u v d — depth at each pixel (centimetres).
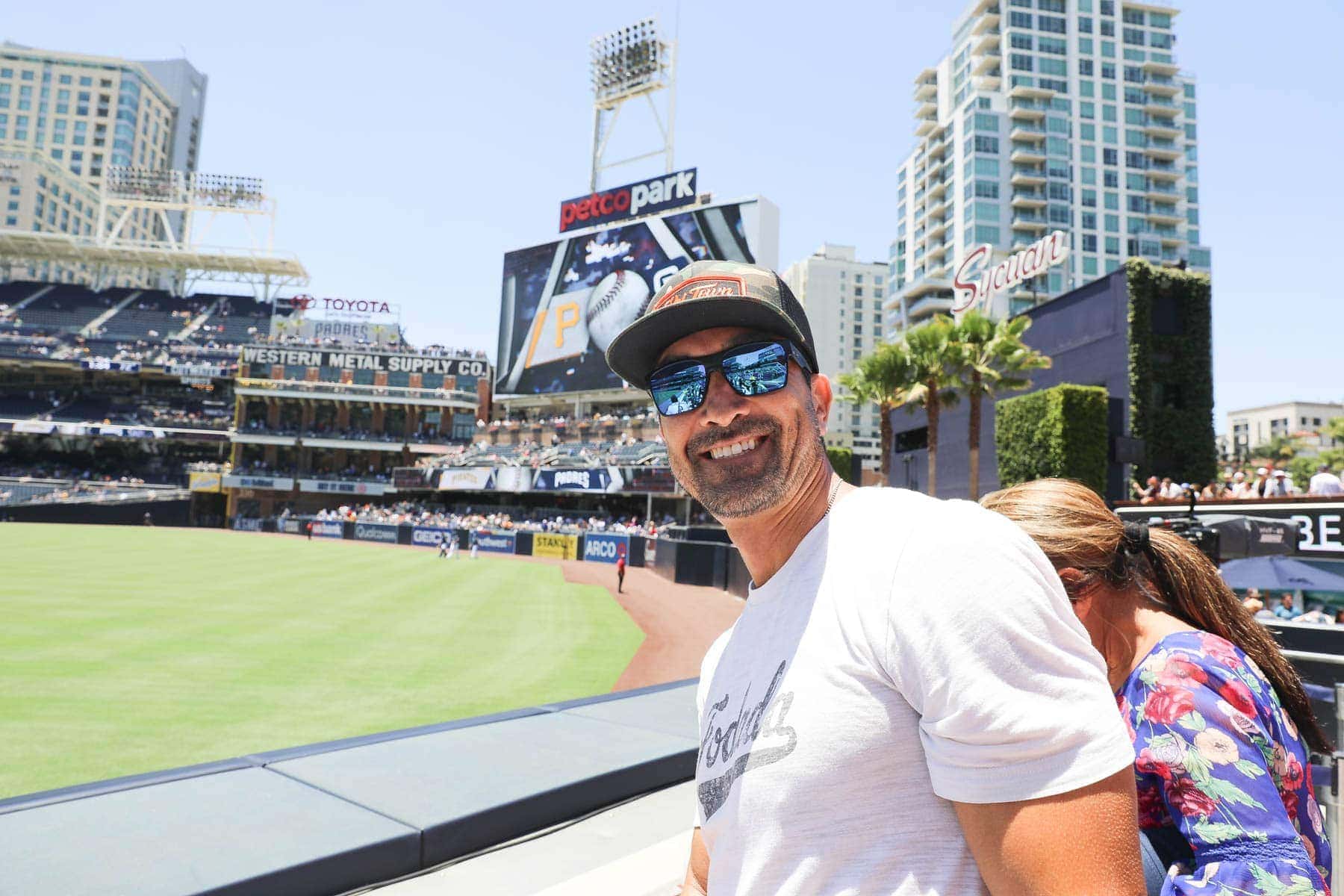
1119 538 147
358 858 313
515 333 5922
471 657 1249
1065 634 94
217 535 5178
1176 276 2695
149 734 728
